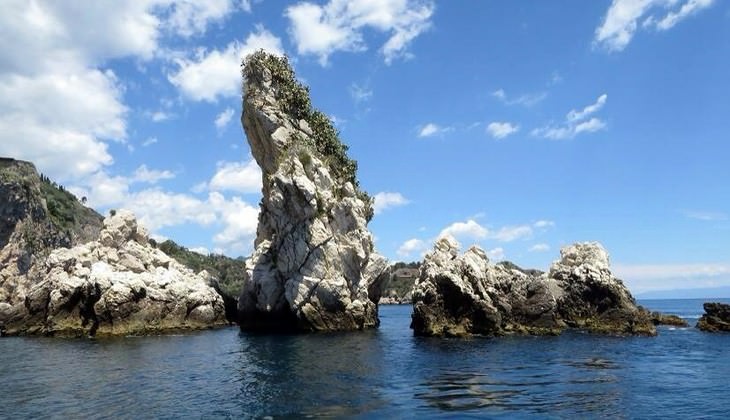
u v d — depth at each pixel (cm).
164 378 3331
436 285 5588
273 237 7138
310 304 6406
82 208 15650
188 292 7044
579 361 3778
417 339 5209
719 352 4219
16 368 3822
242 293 7431
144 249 7675
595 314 5984
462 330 5362
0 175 9350
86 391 2978
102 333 6025
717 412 2392
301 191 6488
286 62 7756
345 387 2950
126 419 2378
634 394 2734
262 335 6019
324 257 6525
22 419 2416
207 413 2445
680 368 3484
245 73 7581
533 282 6069
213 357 4219
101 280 6278
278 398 2706
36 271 9406
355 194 7262
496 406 2484
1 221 9106
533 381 3070
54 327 6244
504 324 5656
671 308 15338
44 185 14750
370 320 6856
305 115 7669
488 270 5906
